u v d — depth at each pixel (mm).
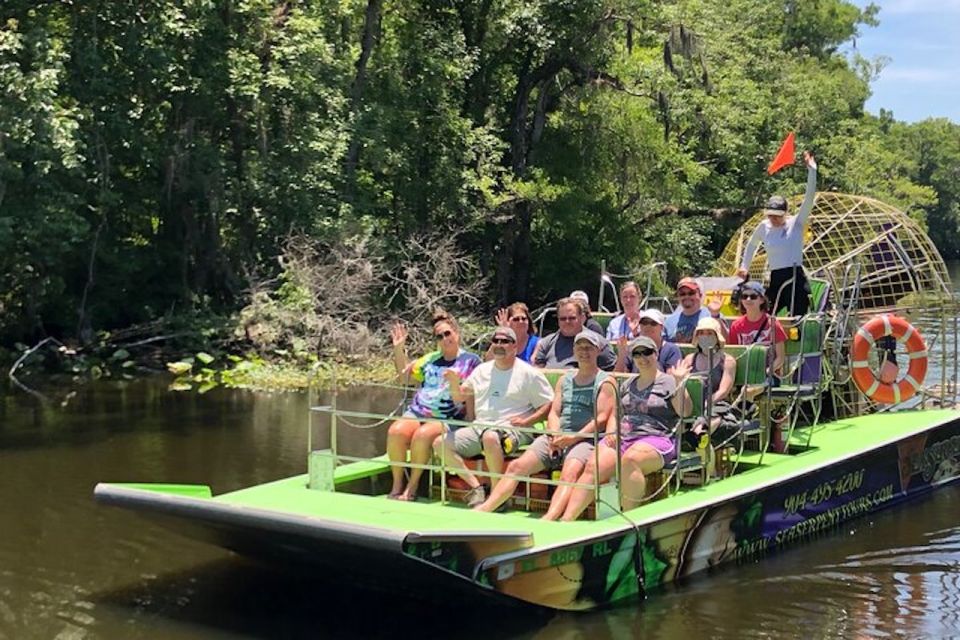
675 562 7246
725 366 8258
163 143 19734
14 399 15594
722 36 31156
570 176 25469
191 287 21734
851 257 11672
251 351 19703
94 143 18438
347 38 23078
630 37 23719
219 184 20047
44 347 19750
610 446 7109
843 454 8844
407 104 23109
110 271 21047
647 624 6531
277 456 11391
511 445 7254
